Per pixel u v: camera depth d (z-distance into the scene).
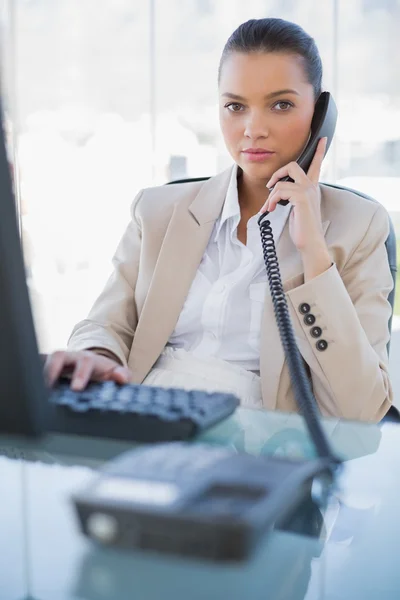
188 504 0.53
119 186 3.49
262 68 1.40
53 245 3.59
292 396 1.32
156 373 1.41
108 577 0.53
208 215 1.51
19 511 0.64
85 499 0.54
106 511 0.53
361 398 1.27
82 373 0.95
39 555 0.56
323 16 3.07
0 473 0.73
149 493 0.55
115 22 3.38
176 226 1.51
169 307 1.46
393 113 3.06
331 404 1.30
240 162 1.48
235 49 1.43
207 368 1.39
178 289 1.47
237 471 0.59
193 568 0.53
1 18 3.39
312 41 1.46
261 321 1.39
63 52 3.44
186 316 1.46
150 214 1.57
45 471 0.73
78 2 3.41
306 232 1.34
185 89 3.33
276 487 0.56
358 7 3.04
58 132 3.49
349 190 1.60
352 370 1.26
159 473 0.58
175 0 3.28
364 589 0.52
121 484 0.56
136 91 3.39
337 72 3.08
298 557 0.57
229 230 1.49
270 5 3.15
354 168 3.11
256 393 1.35
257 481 0.57
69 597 0.50
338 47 3.07
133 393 0.90
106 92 3.43
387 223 1.48
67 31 3.43
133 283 1.57
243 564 0.53
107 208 3.52
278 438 0.84
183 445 0.67
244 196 1.54
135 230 1.61
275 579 0.53
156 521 0.52
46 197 3.54
